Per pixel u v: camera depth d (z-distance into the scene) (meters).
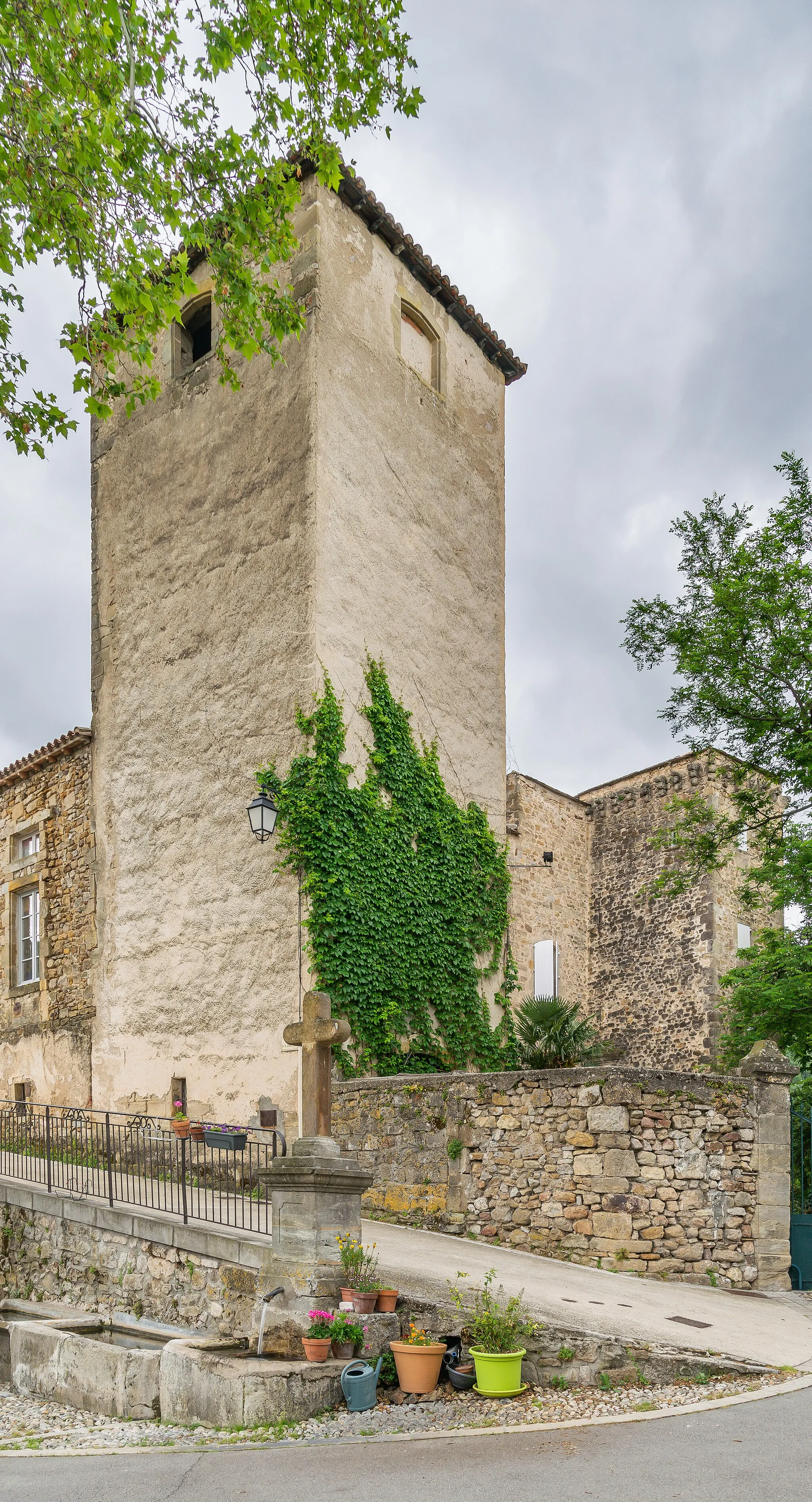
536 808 22.02
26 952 18.02
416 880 14.53
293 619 13.89
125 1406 7.55
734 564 15.94
